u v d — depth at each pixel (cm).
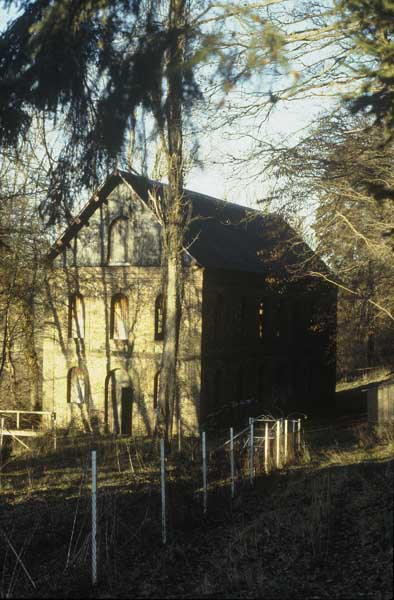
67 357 3694
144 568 1059
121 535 1237
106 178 1268
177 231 2703
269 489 1555
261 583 927
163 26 1210
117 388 3600
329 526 1149
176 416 3366
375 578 894
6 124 1102
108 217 3547
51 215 1301
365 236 2384
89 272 3634
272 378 4034
